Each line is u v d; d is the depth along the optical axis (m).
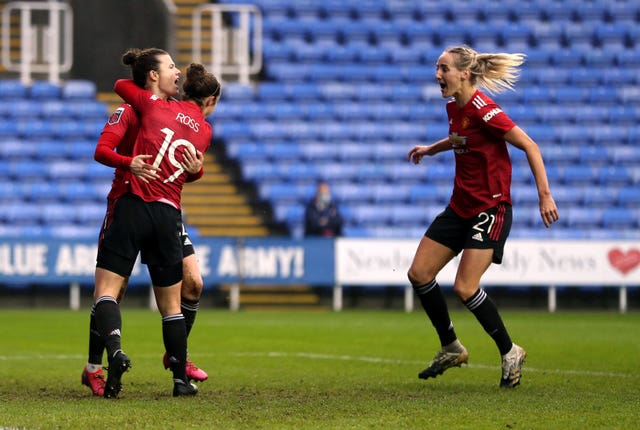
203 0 88.94
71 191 73.06
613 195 76.44
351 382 25.67
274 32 88.06
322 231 64.69
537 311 65.00
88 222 71.31
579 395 22.25
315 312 61.00
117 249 21.64
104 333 21.09
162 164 21.73
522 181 78.00
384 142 79.31
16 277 62.03
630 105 85.38
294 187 73.25
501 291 67.75
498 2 92.00
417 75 85.88
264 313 59.44
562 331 46.28
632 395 22.28
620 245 64.81
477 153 24.53
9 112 78.69
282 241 63.19
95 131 77.75
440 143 27.36
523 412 19.00
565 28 90.50
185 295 23.88
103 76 86.12
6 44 79.56
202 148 22.33
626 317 58.28
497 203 24.48
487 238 24.31
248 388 24.05
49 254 62.31
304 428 16.80
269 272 63.00
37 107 79.06
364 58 87.06
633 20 92.38
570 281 64.56
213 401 20.91
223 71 82.19
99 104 79.94
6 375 27.84
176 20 87.50
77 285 63.31
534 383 25.44
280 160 76.44
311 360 32.59
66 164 74.81
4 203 72.31
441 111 81.81
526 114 83.25
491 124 24.16
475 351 35.88
